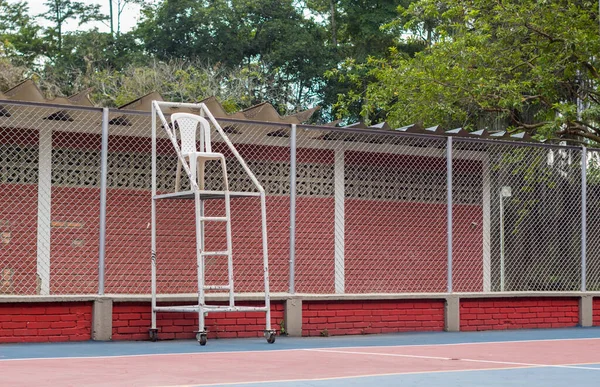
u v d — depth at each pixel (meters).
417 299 12.90
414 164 14.88
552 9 19.20
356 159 14.37
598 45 18.59
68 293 12.30
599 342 11.23
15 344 9.94
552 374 7.32
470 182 15.30
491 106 20.23
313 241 13.96
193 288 13.12
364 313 12.41
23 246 12.02
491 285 15.38
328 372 7.23
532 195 15.14
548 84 19.30
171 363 7.87
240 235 13.47
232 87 38.31
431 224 15.04
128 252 12.73
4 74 26.81
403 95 20.95
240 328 11.48
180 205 13.11
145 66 39.19
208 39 44.38
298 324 11.78
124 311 10.77
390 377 6.88
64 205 12.31
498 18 19.86
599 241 15.05
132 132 12.60
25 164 12.03
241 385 6.21
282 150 13.62
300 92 44.31
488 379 6.84
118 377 6.66
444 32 21.59
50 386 6.05
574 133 19.31
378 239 14.54
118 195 12.66
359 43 44.03
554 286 14.91
